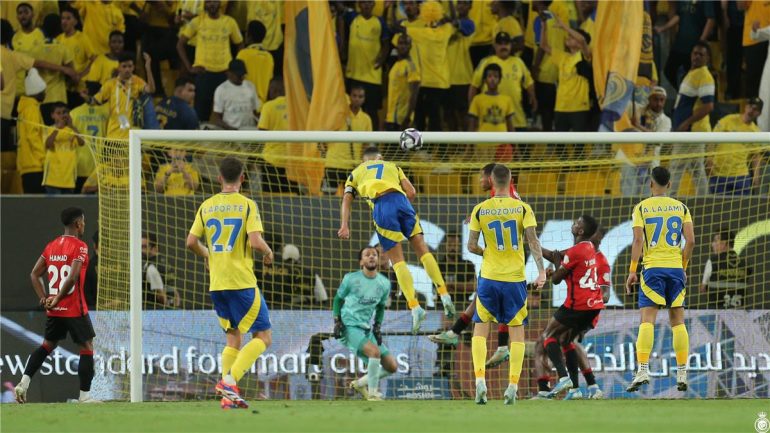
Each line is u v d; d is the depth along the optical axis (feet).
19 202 142.41
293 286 142.10
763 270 144.46
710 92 170.30
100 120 163.94
